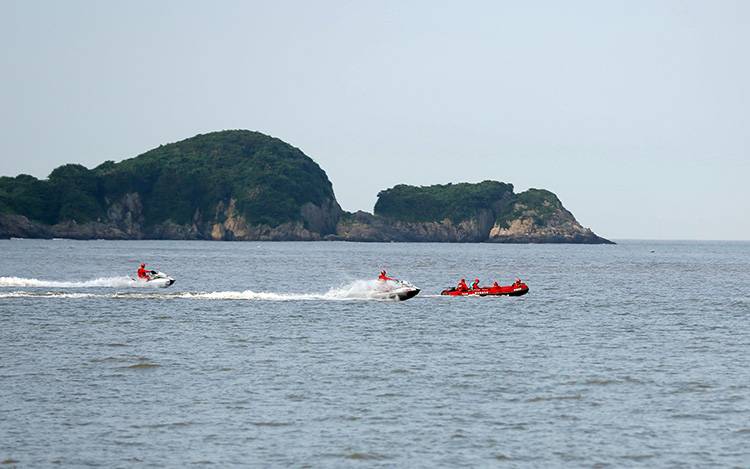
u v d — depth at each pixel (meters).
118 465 97.62
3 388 129.62
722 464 99.56
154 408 119.19
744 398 127.31
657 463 99.94
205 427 110.94
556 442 106.69
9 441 104.69
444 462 99.81
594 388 133.12
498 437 108.38
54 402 121.75
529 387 133.50
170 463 98.44
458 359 157.12
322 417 115.81
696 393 130.25
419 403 123.25
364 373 143.00
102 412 116.94
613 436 109.00
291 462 99.25
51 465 97.44
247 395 126.69
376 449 103.69
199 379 137.12
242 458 100.31
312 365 149.62
